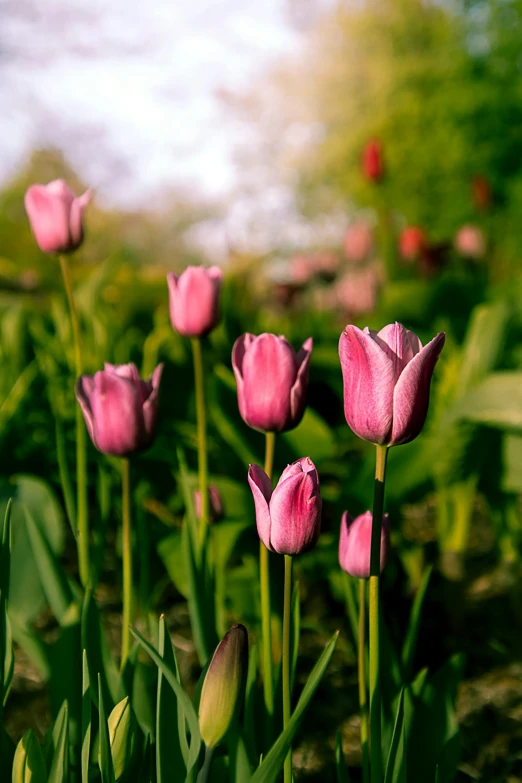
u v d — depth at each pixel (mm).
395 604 1289
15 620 895
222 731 711
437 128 8633
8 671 808
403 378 706
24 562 1005
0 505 1041
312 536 719
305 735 1039
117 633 1178
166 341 1696
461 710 1084
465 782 986
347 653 1162
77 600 879
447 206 8680
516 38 8430
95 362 1445
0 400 1505
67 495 954
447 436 1194
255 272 2516
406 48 8883
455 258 3354
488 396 1182
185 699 719
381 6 8719
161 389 1454
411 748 840
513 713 1074
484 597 1324
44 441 1447
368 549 802
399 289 2434
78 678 835
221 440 1376
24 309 1690
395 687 857
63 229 949
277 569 1102
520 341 1743
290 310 2850
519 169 8469
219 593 1015
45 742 785
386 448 726
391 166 8648
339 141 8648
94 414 846
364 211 8781
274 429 824
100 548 1063
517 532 1340
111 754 750
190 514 902
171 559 1077
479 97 8430
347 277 2777
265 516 723
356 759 1005
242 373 837
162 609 1259
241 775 764
